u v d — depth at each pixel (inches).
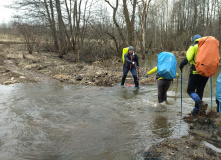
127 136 143.8
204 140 133.8
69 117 183.0
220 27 810.2
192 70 171.5
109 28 682.8
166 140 128.0
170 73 201.9
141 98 249.4
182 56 897.5
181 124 164.9
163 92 221.6
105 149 125.9
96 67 476.7
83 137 142.6
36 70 454.0
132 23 716.7
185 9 1408.7
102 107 212.8
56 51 800.9
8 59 583.8
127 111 200.2
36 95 258.7
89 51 641.0
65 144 132.5
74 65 491.2
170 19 1373.0
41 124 165.8
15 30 805.9
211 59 154.4
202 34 959.6
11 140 137.3
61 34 679.7
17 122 169.2
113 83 341.4
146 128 157.9
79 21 666.2
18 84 324.2
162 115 187.5
